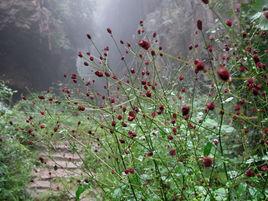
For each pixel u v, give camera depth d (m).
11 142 4.48
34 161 4.63
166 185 2.35
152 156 2.23
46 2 16.06
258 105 2.59
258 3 1.97
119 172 2.62
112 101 2.75
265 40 3.28
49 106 6.95
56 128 3.44
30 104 7.54
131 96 3.16
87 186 2.60
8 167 4.18
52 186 4.23
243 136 2.21
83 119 4.60
